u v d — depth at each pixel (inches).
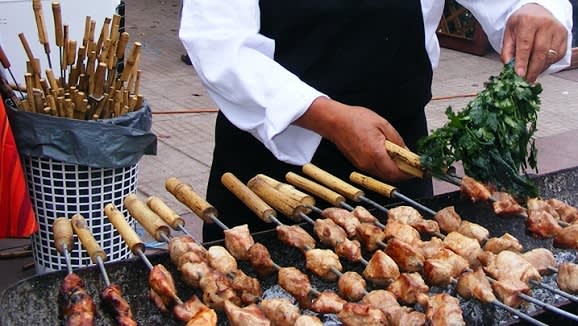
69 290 65.9
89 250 71.8
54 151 120.2
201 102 258.4
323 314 72.3
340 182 85.9
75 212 126.4
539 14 90.4
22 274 149.6
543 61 90.0
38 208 127.6
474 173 85.6
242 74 81.0
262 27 89.8
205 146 220.8
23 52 151.7
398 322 67.1
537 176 96.6
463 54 341.4
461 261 75.0
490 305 72.6
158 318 70.2
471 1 101.6
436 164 82.0
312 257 75.7
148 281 72.2
